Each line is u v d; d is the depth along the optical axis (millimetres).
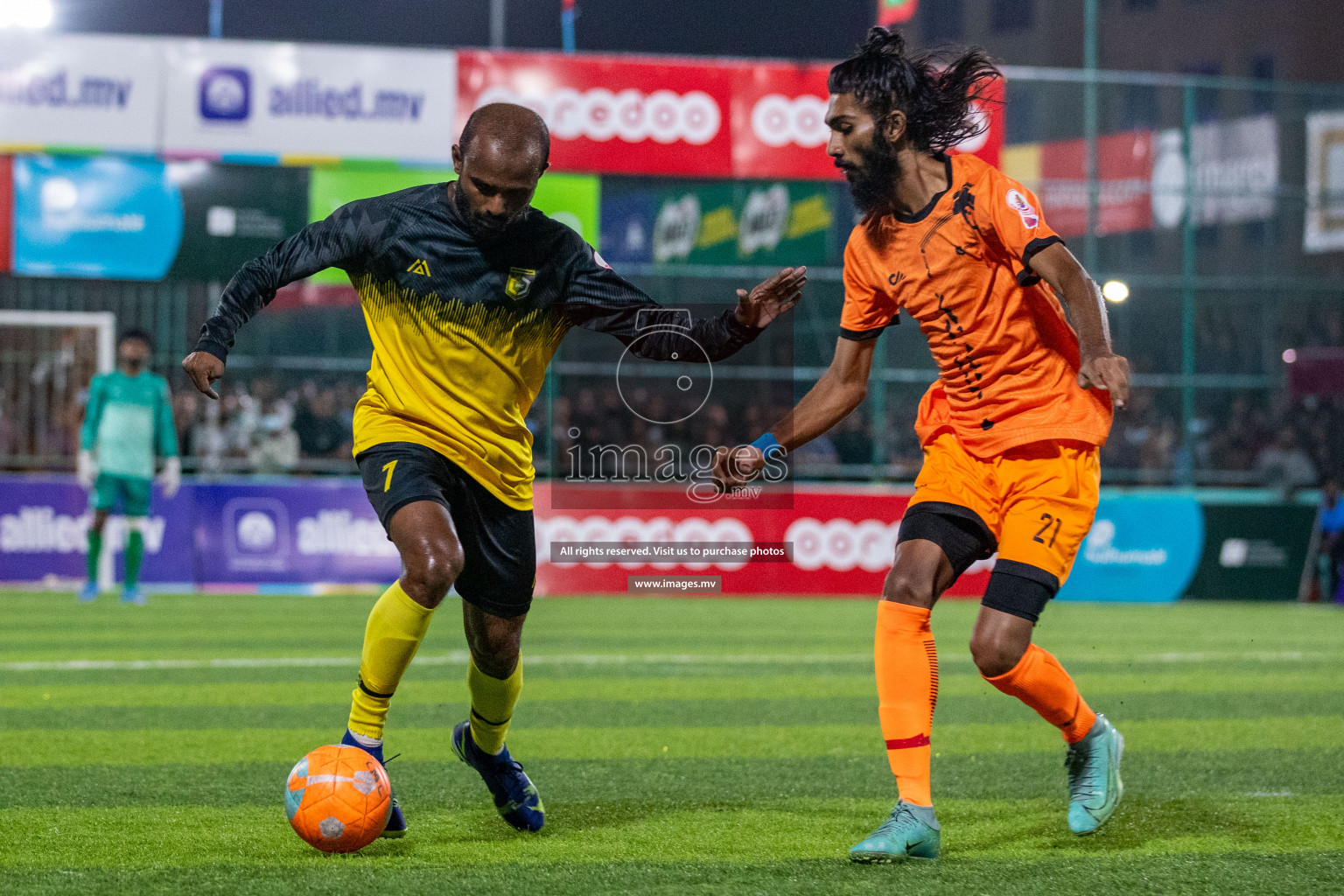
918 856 9219
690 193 37812
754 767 13242
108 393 32562
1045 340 9500
